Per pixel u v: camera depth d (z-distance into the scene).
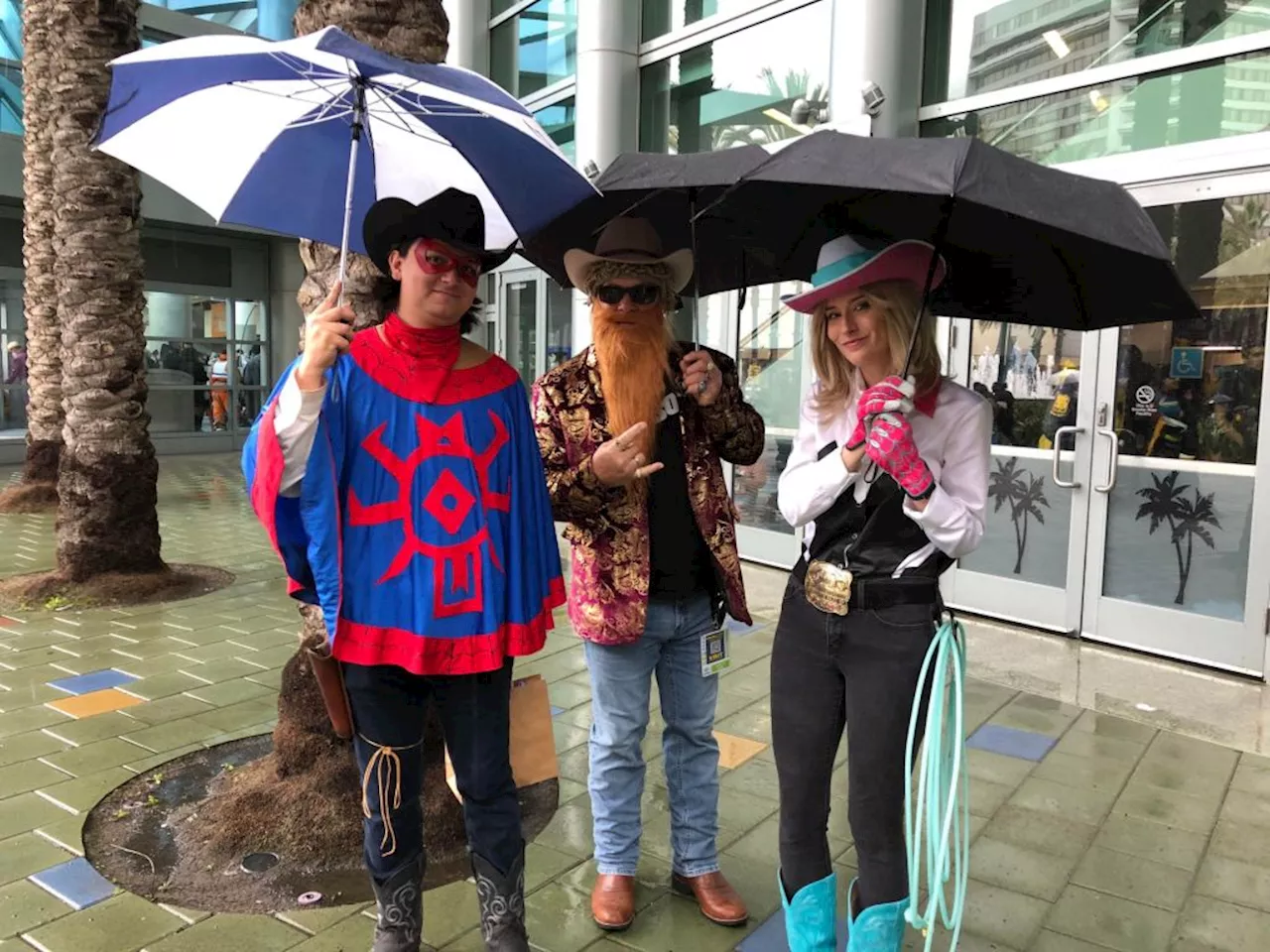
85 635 5.18
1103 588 5.01
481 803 2.16
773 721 2.14
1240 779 3.48
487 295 10.36
